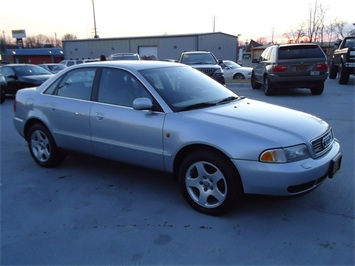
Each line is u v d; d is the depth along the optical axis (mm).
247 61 46875
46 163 5152
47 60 66812
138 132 3992
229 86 16531
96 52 51281
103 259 2965
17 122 5453
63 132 4801
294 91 13445
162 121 3809
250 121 3617
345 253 2953
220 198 3512
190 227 3418
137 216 3664
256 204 3838
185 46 47906
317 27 33875
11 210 3867
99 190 4352
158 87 4078
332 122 7652
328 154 3643
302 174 3246
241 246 3086
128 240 3227
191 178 3717
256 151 3268
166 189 4336
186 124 3650
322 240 3145
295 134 3439
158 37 48219
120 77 4336
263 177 3256
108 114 4250
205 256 2959
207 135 3473
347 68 14812
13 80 14227
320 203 3832
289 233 3268
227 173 3408
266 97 11945
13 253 3080
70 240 3254
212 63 14273
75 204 3982
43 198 4160
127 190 4332
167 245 3131
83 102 4566
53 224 3547
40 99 5059
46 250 3111
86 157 4715
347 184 4293
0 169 5215
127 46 49875
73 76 4809
